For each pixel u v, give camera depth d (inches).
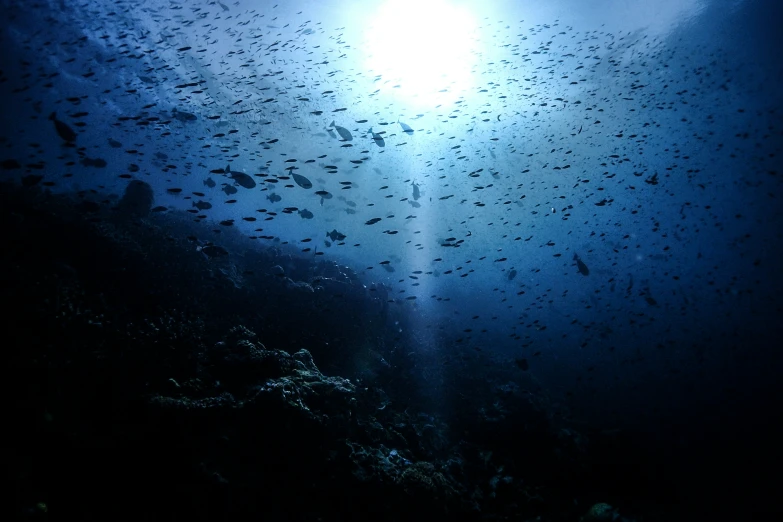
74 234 290.4
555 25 844.0
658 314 792.3
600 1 804.6
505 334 682.2
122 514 151.9
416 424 294.8
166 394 191.8
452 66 896.9
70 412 167.9
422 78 912.3
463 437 316.8
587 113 1069.8
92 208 239.8
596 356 646.5
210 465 169.8
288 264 443.2
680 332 745.6
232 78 828.6
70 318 205.5
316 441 200.5
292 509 177.9
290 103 901.2
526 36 796.6
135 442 166.6
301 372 241.0
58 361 179.9
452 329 565.3
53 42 716.0
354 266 747.4
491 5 815.1
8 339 176.6
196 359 227.5
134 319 248.5
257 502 171.9
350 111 959.0
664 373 609.0
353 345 342.3
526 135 1105.4
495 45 874.8
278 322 323.3
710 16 832.3
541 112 1031.0
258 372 226.7
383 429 253.3
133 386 188.5
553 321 781.3
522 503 259.8
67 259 273.9
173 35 741.9
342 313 370.6
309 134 1010.7
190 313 282.5
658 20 842.2
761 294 887.1
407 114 979.3
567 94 989.2
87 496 152.5
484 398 369.4
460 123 1018.7
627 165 1178.6
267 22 814.5
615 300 840.3
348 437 223.0
